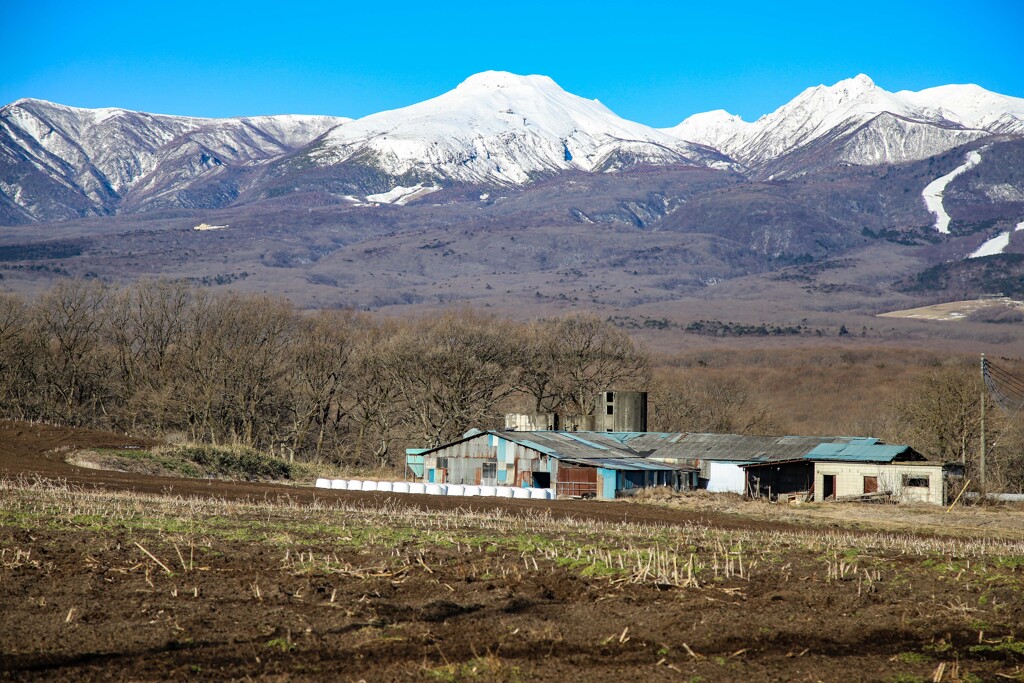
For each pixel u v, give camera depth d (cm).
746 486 6009
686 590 2108
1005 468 7400
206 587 2022
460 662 1555
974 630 1812
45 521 2931
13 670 1462
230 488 5038
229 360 8512
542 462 6038
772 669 1555
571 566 2400
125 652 1562
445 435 8694
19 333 8844
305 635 1680
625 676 1505
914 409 8012
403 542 2756
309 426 9169
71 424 8781
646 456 6431
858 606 1983
